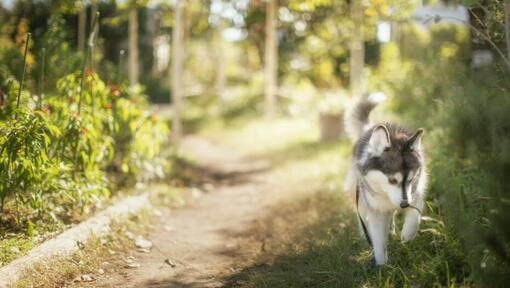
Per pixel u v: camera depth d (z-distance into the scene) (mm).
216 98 24594
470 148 5223
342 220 6059
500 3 4781
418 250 4664
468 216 4234
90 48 6371
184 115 22016
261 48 24297
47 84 8398
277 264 5023
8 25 13250
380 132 4457
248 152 14273
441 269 4168
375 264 4602
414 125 8008
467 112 5609
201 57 31141
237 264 5250
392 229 5301
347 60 20828
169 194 8094
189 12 18078
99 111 6879
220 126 19516
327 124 12891
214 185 9750
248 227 6695
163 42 29484
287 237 5926
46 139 5109
